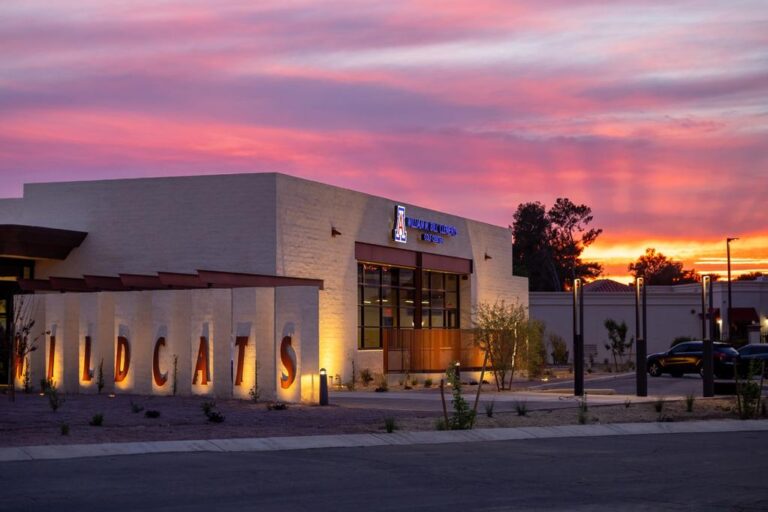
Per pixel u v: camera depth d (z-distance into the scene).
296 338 29.17
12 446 16.94
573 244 116.81
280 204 37.59
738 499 13.45
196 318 30.98
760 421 26.08
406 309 48.03
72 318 33.59
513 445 19.84
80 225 39.69
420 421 23.58
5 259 39.41
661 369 51.41
